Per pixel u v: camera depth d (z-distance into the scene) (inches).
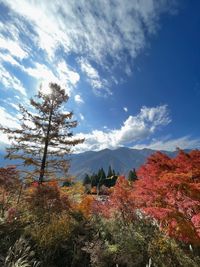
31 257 246.7
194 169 286.5
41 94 612.1
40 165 567.5
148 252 305.1
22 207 377.4
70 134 604.7
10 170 398.3
